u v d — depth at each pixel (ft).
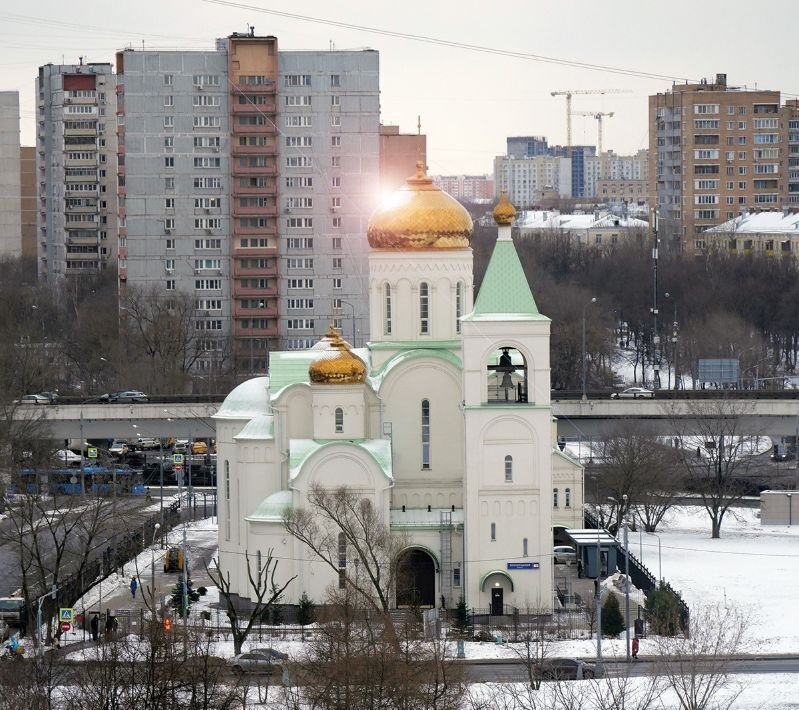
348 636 557.74
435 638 612.70
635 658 614.75
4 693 540.11
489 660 618.85
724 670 573.33
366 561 649.20
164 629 593.83
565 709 531.09
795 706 558.15
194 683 535.19
